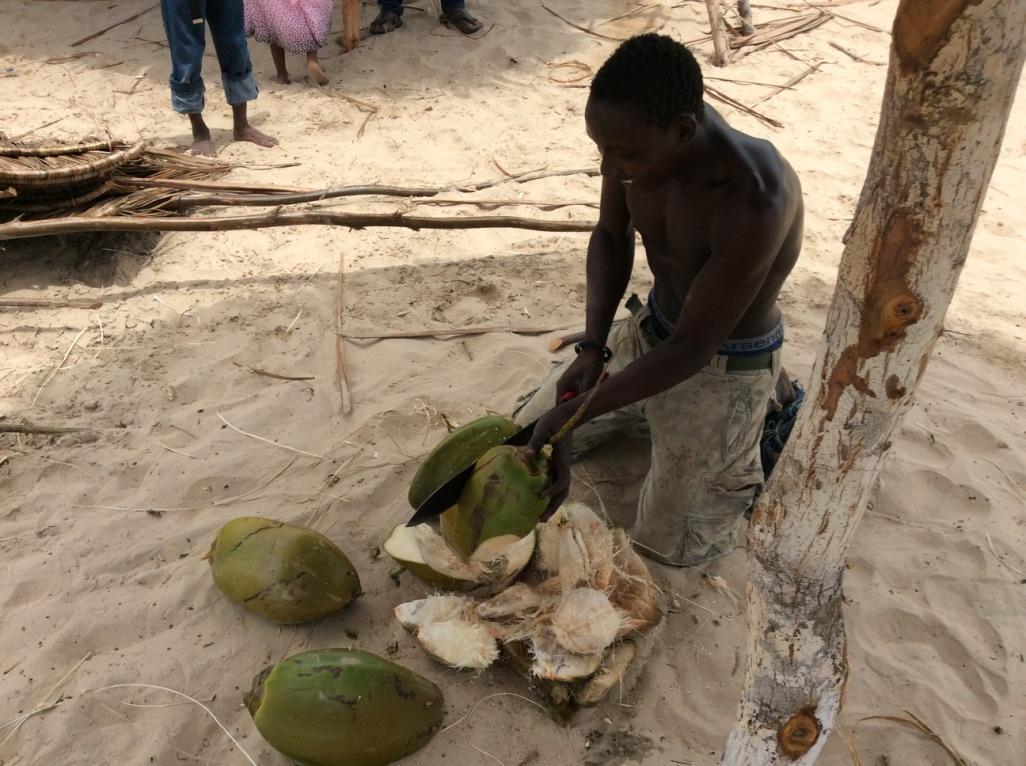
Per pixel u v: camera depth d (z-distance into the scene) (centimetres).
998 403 370
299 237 455
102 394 350
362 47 670
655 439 268
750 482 273
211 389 355
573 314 407
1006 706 255
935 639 274
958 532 309
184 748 232
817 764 239
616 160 200
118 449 325
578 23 727
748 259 207
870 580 291
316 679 212
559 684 235
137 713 239
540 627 241
